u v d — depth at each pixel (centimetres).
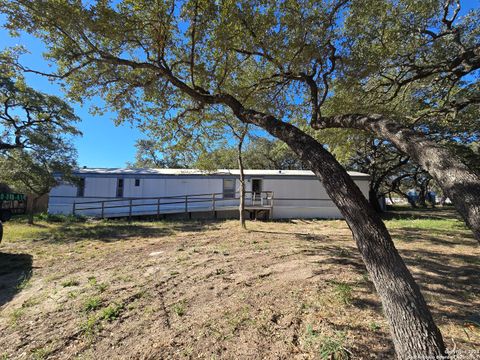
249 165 2723
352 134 781
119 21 349
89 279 446
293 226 1114
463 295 345
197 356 235
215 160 1026
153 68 414
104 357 239
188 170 1549
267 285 391
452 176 168
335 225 1154
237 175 1485
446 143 1073
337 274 429
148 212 1355
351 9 448
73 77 441
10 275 481
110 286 410
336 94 662
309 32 428
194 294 370
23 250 677
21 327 294
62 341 265
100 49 418
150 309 328
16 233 918
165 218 1408
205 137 820
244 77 602
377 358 216
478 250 610
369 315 290
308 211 1458
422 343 162
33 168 1119
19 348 256
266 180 1484
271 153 2459
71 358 239
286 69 523
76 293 385
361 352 224
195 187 1470
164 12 370
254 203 1423
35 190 1172
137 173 1437
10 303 360
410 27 545
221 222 1219
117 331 282
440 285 382
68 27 347
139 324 294
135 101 516
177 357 235
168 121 592
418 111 791
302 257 550
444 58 602
